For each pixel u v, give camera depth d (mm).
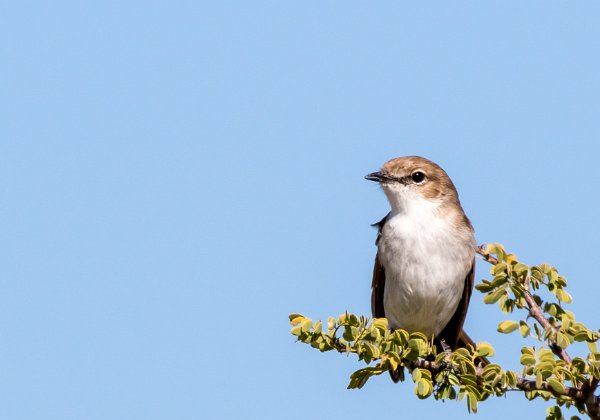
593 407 9570
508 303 10781
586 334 9812
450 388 10180
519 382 9734
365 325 10070
